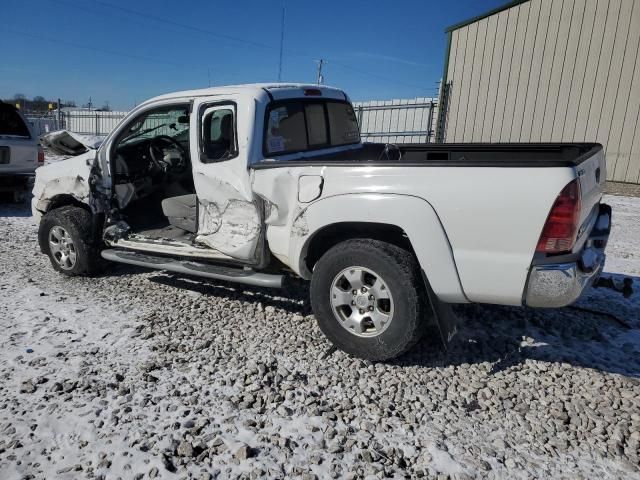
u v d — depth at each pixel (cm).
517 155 480
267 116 402
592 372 345
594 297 480
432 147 530
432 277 321
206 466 252
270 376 335
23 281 520
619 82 1120
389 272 332
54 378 330
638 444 271
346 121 527
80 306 452
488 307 448
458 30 1320
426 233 318
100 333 397
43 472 246
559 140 1214
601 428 283
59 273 546
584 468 253
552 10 1169
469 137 1341
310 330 407
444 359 361
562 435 279
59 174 525
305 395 314
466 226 309
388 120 1531
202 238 422
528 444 271
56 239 533
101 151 491
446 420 292
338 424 287
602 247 363
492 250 305
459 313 434
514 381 334
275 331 404
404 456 261
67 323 415
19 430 277
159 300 470
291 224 368
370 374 341
